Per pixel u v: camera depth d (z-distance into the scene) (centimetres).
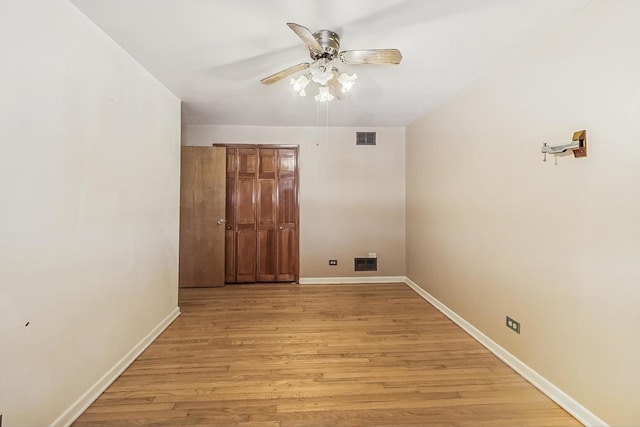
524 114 212
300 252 455
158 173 275
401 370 219
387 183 461
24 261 139
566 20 178
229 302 368
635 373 143
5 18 129
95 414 173
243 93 309
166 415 172
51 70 153
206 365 225
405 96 317
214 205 429
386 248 462
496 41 206
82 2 165
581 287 169
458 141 301
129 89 225
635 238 143
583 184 168
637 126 141
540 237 198
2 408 130
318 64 213
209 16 179
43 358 150
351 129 455
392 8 171
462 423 166
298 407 179
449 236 320
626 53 145
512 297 224
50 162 153
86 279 180
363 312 335
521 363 214
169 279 301
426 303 366
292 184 455
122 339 217
